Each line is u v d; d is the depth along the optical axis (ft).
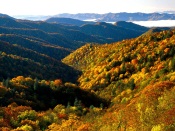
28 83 377.71
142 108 136.36
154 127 107.86
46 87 360.69
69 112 258.98
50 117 214.48
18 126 185.78
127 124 127.75
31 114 206.80
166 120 110.63
